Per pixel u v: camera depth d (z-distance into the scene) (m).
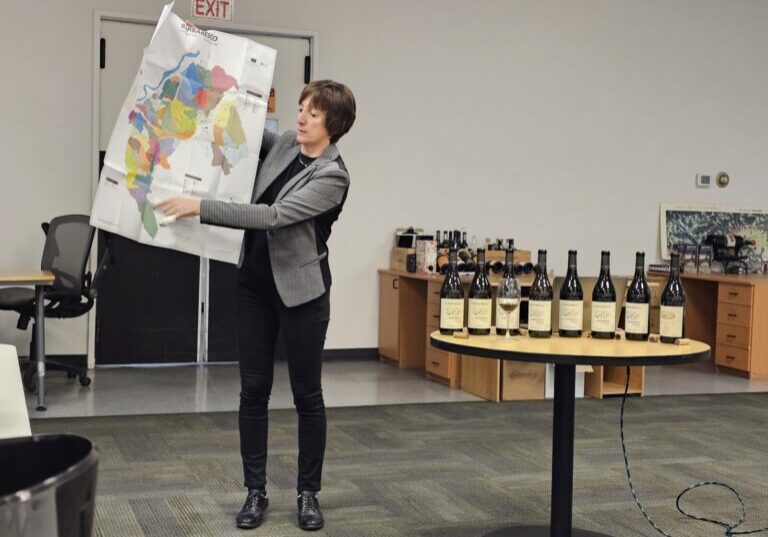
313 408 3.33
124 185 2.94
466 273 6.68
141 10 6.88
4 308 5.91
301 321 3.18
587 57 8.11
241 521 3.32
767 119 8.72
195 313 7.16
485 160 7.85
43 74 6.73
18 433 1.98
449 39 7.70
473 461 4.41
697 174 8.55
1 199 6.69
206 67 2.98
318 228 3.18
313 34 7.31
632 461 4.52
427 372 6.83
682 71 8.44
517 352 2.61
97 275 6.19
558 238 8.11
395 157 7.61
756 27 8.69
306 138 3.12
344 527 3.38
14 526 0.88
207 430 4.93
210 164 3.00
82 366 6.83
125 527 3.32
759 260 8.63
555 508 3.00
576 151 8.12
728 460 4.58
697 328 8.26
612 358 2.55
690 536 3.40
